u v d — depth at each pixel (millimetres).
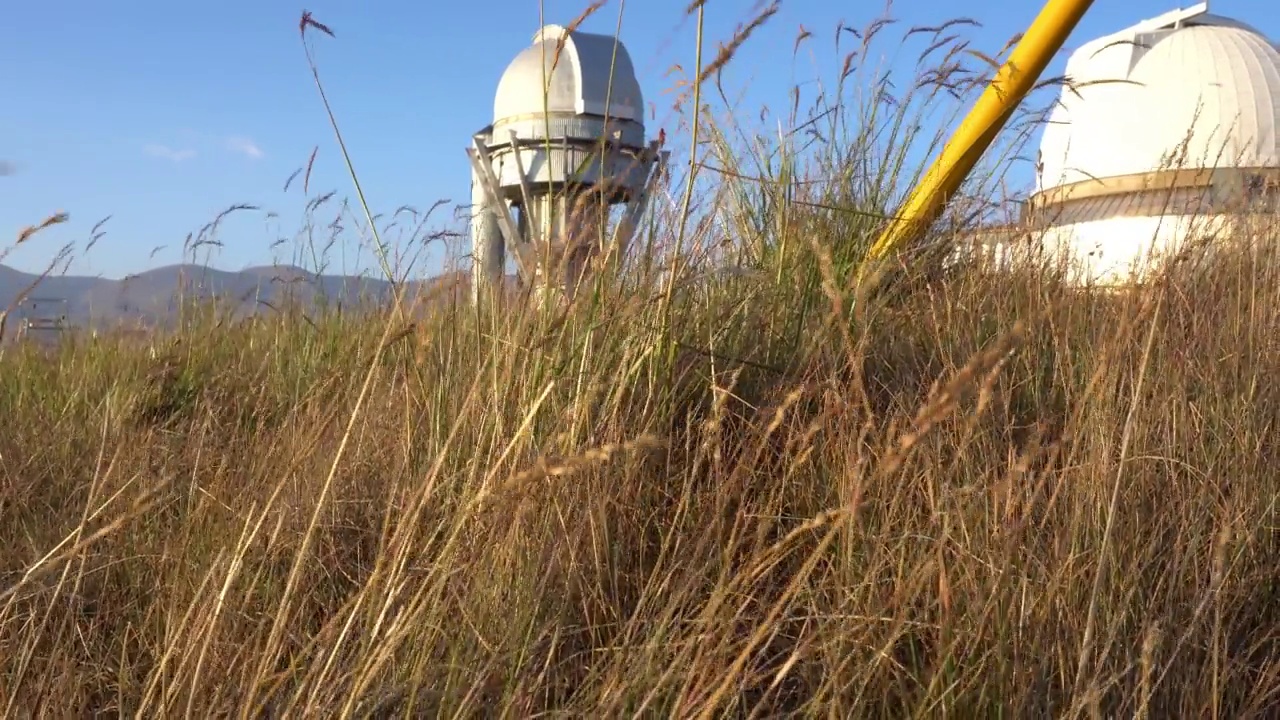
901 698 1812
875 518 2264
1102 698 1875
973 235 4215
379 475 2818
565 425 2533
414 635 1921
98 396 4258
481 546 2146
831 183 4137
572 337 2781
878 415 2789
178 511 2904
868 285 1988
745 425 2824
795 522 2432
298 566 1948
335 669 1907
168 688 1884
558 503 2307
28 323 5027
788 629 2176
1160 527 2332
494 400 2561
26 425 3664
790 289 3426
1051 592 1940
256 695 1824
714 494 2463
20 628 2234
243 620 2182
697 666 1799
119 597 2498
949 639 1840
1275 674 2025
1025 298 3691
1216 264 3912
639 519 2506
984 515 2170
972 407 2779
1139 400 2607
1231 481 2543
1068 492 2297
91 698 2184
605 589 2328
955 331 3373
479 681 1769
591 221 2982
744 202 4156
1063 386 2982
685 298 3170
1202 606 1873
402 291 3037
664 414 2799
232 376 4254
